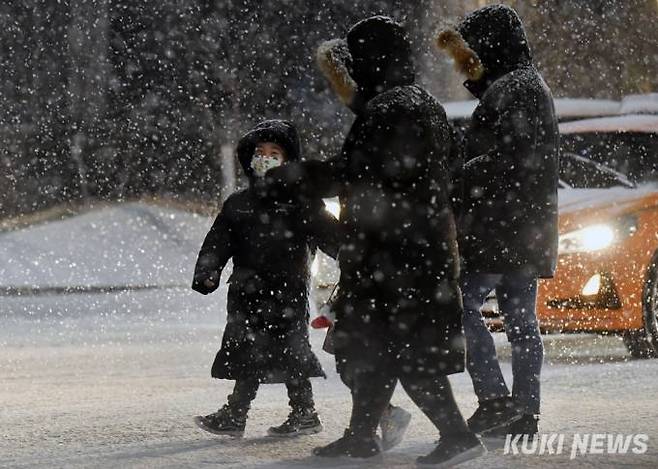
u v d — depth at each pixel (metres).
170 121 61.69
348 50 12.18
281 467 11.59
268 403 16.92
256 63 61.53
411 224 11.55
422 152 11.58
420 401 11.61
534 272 13.30
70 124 61.50
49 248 49.97
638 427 14.04
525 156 13.21
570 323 20.88
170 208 57.16
